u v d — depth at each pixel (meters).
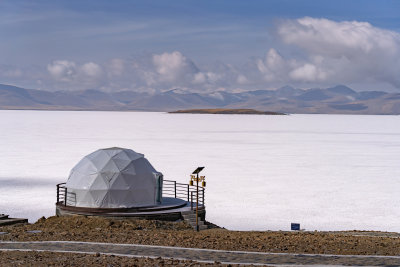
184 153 70.25
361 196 39.41
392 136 117.50
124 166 23.67
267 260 11.84
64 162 57.88
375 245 14.45
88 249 13.14
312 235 17.95
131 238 15.23
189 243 14.35
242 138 104.06
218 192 40.09
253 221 30.06
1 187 40.78
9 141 86.88
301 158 66.56
